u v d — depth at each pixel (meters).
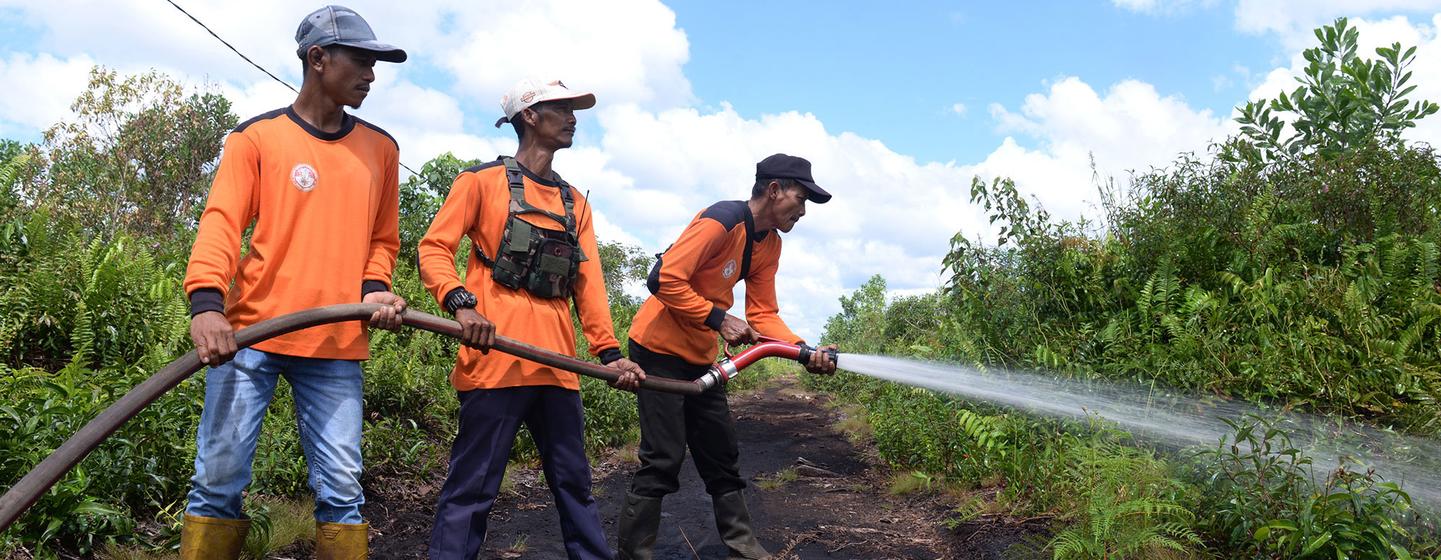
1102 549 3.60
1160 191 6.80
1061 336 5.89
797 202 3.94
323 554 2.92
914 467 6.49
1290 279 5.67
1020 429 5.10
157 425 4.26
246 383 2.77
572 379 3.29
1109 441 4.41
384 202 3.11
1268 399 4.94
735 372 3.75
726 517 4.21
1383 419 4.67
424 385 7.09
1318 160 6.52
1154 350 5.21
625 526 3.96
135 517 4.06
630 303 22.59
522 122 3.29
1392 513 3.48
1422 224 5.87
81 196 12.42
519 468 6.63
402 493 5.57
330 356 2.85
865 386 10.30
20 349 6.01
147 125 15.77
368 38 2.87
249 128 2.79
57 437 3.84
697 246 3.81
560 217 3.29
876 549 4.59
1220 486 3.81
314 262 2.82
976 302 6.29
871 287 21.41
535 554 4.50
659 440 3.94
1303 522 3.25
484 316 3.18
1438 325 5.16
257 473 4.65
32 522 3.48
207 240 2.61
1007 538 4.31
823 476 7.07
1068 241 6.70
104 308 6.36
